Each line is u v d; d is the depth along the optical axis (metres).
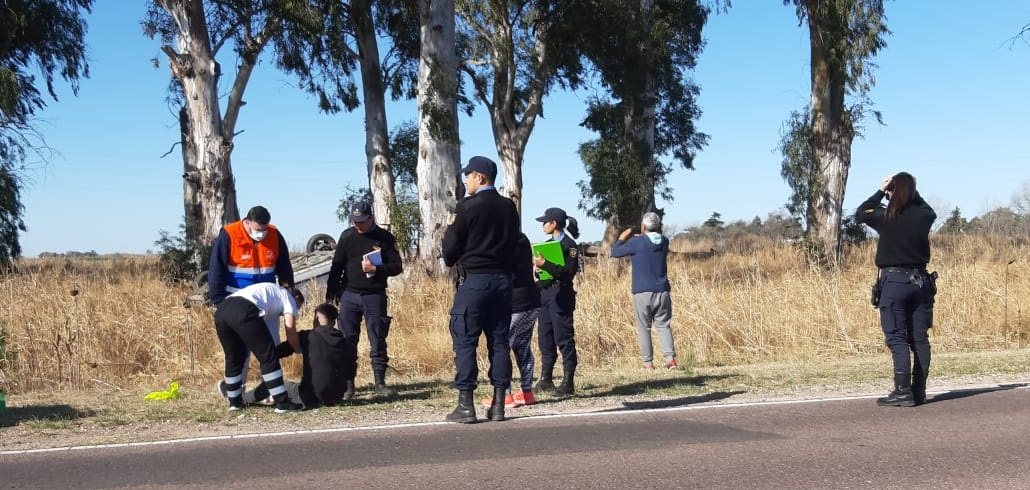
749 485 5.32
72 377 10.98
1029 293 14.87
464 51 33.66
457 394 9.08
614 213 34.69
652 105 33.81
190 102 25.58
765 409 7.77
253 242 8.42
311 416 7.85
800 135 31.50
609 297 14.59
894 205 7.72
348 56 29.47
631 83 32.09
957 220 31.25
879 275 7.93
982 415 7.32
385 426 7.19
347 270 9.21
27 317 11.80
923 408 7.70
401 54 31.02
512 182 33.53
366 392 9.52
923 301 7.82
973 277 15.33
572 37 31.84
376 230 9.20
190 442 6.67
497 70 33.88
